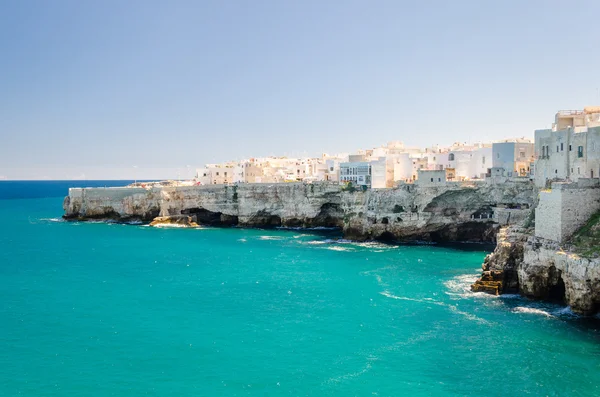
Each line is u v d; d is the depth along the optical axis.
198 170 193.12
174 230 131.50
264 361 44.75
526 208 94.75
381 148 168.75
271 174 174.00
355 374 42.12
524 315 54.69
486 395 38.41
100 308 59.62
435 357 44.88
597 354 44.66
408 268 79.75
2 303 61.53
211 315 56.88
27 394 39.19
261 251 97.38
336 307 59.22
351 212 114.00
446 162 125.94
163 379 41.62
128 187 157.50
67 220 155.50
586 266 51.75
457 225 104.25
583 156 72.94
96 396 38.97
